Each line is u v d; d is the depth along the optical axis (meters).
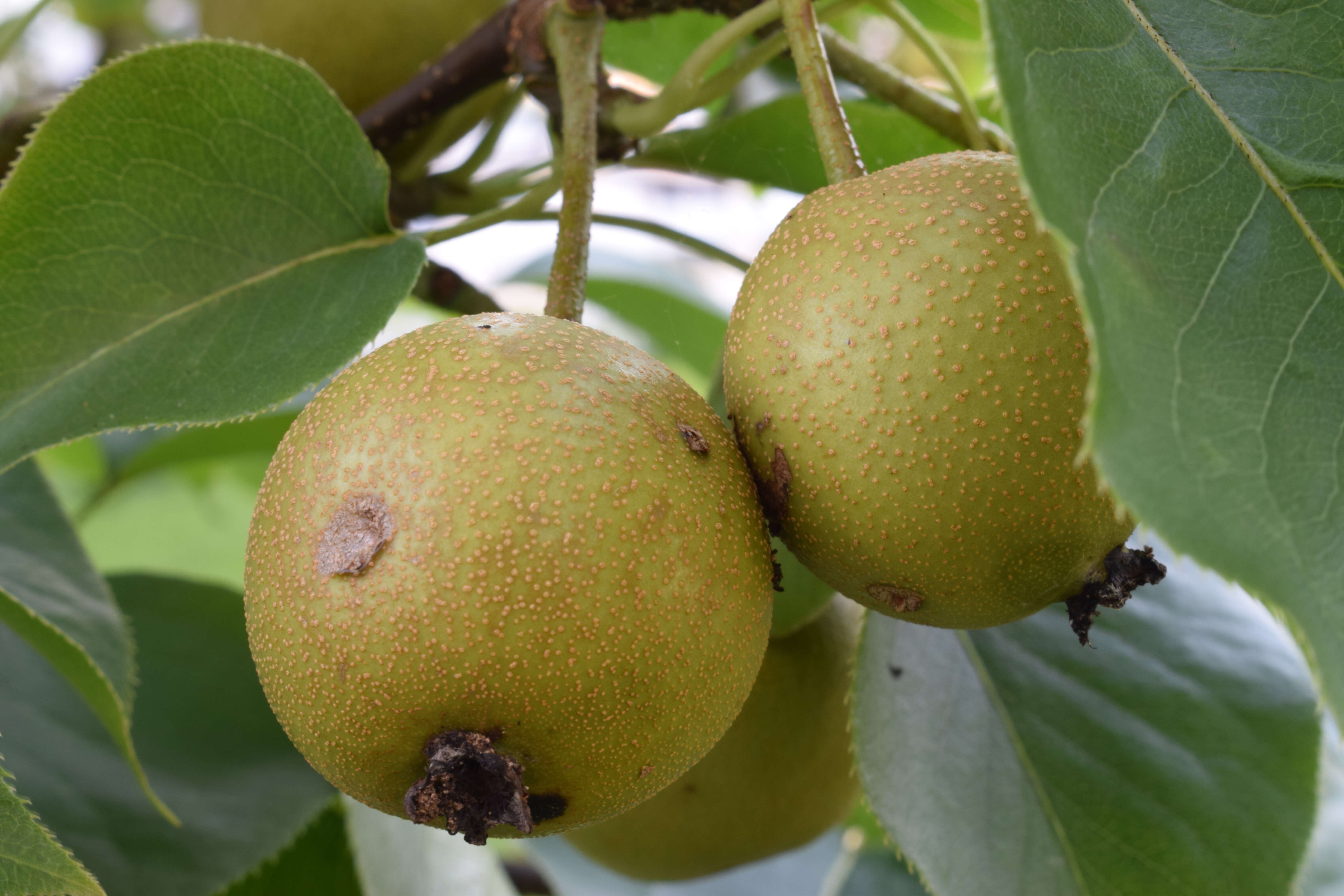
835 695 0.38
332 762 0.29
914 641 0.37
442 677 0.27
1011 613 0.30
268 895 0.38
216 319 0.33
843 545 0.29
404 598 0.27
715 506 0.29
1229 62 0.28
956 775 0.36
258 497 0.29
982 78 0.55
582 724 0.28
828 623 0.38
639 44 0.46
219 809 0.37
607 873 0.54
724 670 0.29
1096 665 0.37
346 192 0.34
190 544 0.57
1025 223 0.28
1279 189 0.27
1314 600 0.24
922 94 0.38
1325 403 0.26
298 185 0.34
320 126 0.34
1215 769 0.36
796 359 0.29
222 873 0.36
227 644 0.39
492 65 0.39
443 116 0.41
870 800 0.35
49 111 0.32
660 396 0.29
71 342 0.32
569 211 0.33
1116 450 0.24
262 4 0.42
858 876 0.49
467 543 0.27
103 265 0.33
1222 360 0.26
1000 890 0.35
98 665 0.34
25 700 0.37
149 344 0.33
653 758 0.29
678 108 0.36
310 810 0.37
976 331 0.28
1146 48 0.28
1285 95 0.28
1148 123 0.27
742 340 0.30
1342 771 0.48
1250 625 0.38
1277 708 0.37
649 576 0.28
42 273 0.32
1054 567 0.29
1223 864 0.36
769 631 0.30
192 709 0.38
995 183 0.29
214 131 0.33
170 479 0.55
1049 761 0.36
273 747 0.38
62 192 0.33
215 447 0.48
